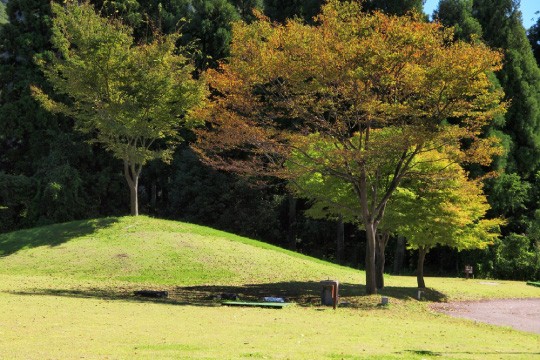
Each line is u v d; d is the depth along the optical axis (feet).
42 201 140.67
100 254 89.92
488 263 134.41
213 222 147.95
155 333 36.65
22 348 29.66
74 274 81.92
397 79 64.95
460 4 144.46
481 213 90.94
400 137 63.16
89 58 99.55
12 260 88.69
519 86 144.46
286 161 81.66
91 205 149.48
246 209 145.89
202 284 79.87
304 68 64.44
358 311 59.82
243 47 70.13
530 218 143.54
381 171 78.28
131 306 53.67
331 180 81.41
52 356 27.63
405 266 154.30
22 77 147.95
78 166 152.66
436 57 63.62
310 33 65.62
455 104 65.92
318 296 71.26
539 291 96.02
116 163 157.07
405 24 66.23
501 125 138.82
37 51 150.10
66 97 148.05
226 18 155.33
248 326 42.19
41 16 150.71
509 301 80.23
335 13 65.82
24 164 151.23
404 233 82.58
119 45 100.37
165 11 165.68
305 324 45.32
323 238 159.22
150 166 159.22
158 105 104.83
